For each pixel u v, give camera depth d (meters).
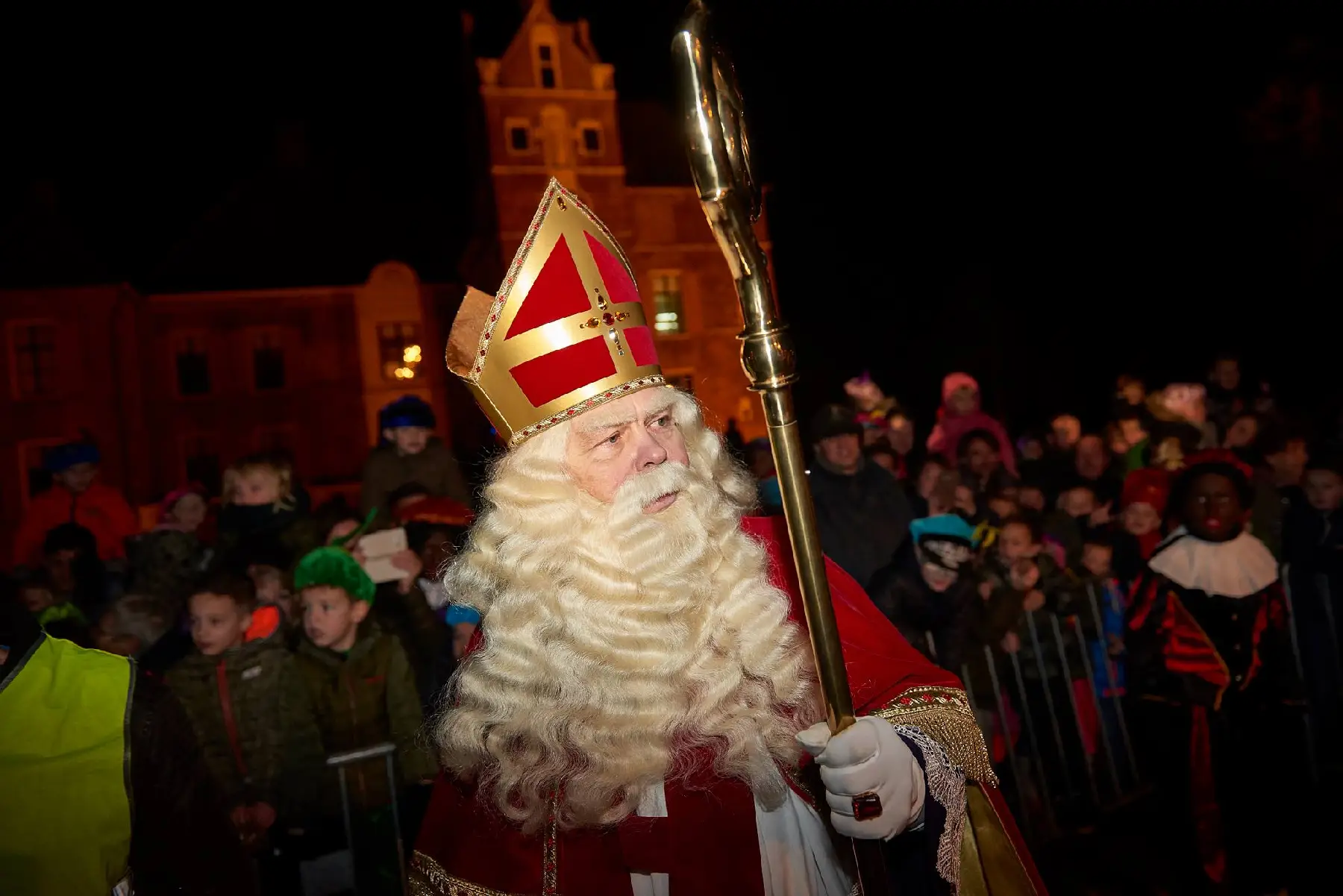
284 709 2.90
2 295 14.43
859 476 4.23
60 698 1.46
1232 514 3.28
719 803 1.35
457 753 1.44
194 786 1.53
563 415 1.42
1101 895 3.18
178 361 15.35
